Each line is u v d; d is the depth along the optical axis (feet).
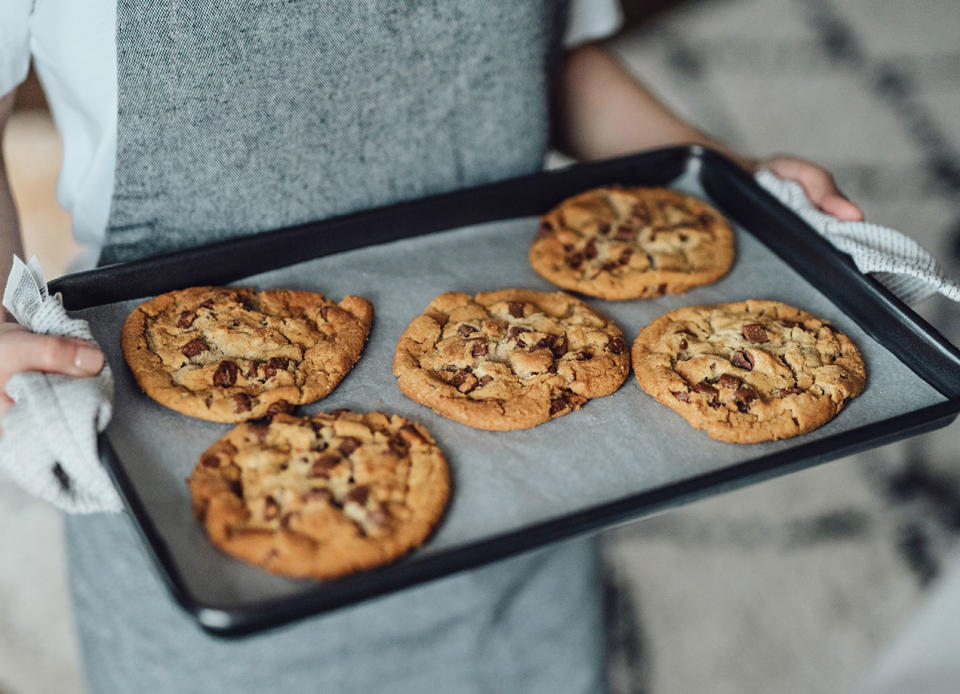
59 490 2.03
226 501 2.02
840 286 2.41
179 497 2.06
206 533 2.00
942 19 6.25
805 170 2.59
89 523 2.36
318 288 2.41
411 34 2.33
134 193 2.30
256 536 1.98
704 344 2.33
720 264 2.49
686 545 3.48
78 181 2.35
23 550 3.39
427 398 2.22
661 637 3.28
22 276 2.15
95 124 2.26
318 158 2.39
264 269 2.41
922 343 2.29
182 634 2.37
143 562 2.35
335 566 1.95
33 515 3.47
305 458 2.09
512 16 2.40
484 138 2.54
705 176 2.66
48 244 4.09
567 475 2.13
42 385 2.02
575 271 2.48
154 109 2.22
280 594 1.93
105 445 2.05
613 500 2.10
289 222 2.44
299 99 2.31
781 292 2.46
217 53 2.20
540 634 2.60
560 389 2.25
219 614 1.86
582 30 2.74
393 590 1.94
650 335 2.36
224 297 2.33
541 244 2.51
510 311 2.37
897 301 2.32
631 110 2.80
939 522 3.53
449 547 2.02
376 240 2.48
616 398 2.26
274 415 2.17
